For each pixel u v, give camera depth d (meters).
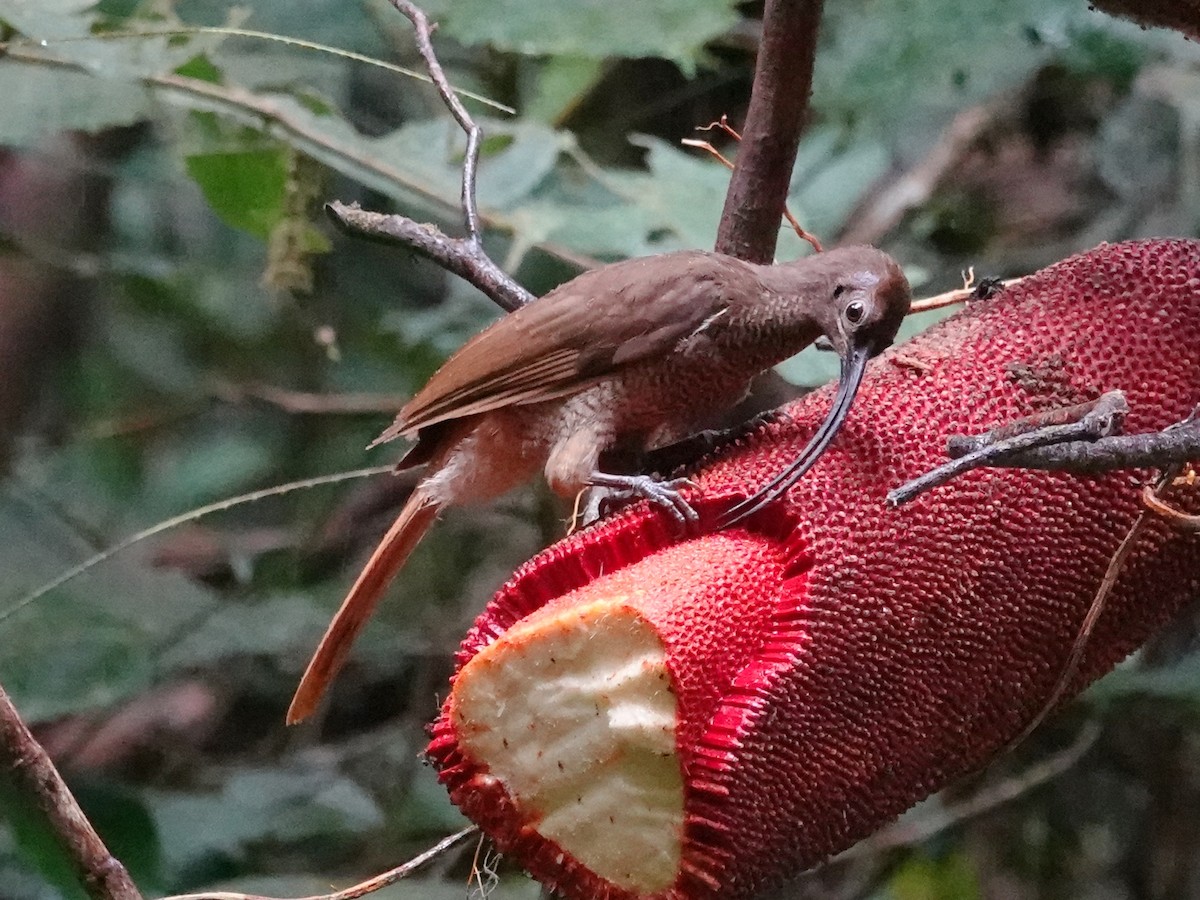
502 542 1.33
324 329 1.26
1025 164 1.27
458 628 1.29
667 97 1.26
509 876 1.02
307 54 1.15
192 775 1.32
